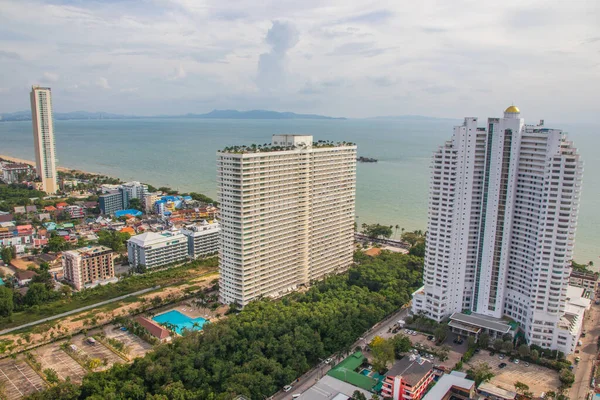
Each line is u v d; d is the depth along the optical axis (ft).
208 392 650.02
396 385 647.56
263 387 650.84
